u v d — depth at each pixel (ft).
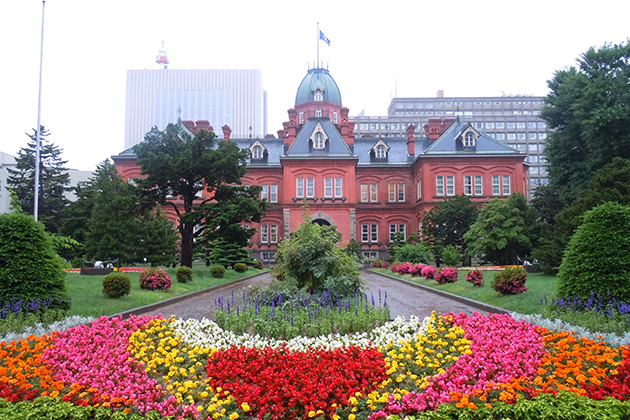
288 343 29.58
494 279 54.54
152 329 32.81
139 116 525.34
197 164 97.81
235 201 101.91
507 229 104.22
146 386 21.74
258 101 533.14
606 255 34.73
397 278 98.37
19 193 160.35
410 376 22.90
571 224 69.77
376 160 192.13
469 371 22.22
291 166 168.96
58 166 172.14
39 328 32.40
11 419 17.80
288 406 19.48
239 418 19.17
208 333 34.42
